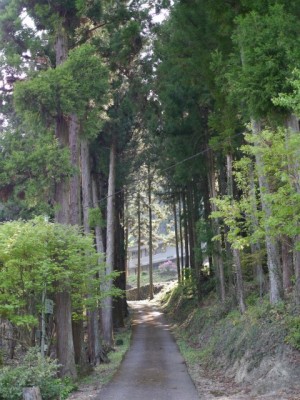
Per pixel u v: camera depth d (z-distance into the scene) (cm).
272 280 1315
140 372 1525
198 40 1405
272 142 1031
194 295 2938
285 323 1166
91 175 2588
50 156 1259
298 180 837
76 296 1411
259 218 1104
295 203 845
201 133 2109
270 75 782
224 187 2108
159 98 2155
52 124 1438
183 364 1662
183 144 2130
